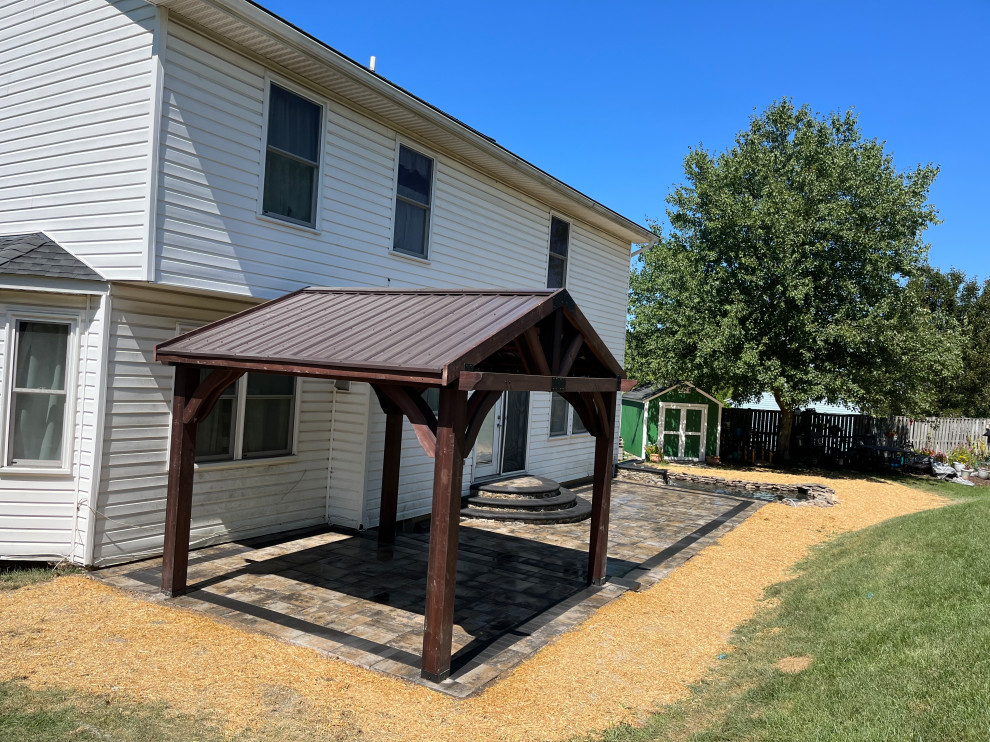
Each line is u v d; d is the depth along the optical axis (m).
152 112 7.28
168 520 7.01
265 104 8.54
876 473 21.58
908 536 8.71
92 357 7.54
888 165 21.34
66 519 7.62
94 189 7.70
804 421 23.47
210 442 8.85
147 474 8.07
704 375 21.86
